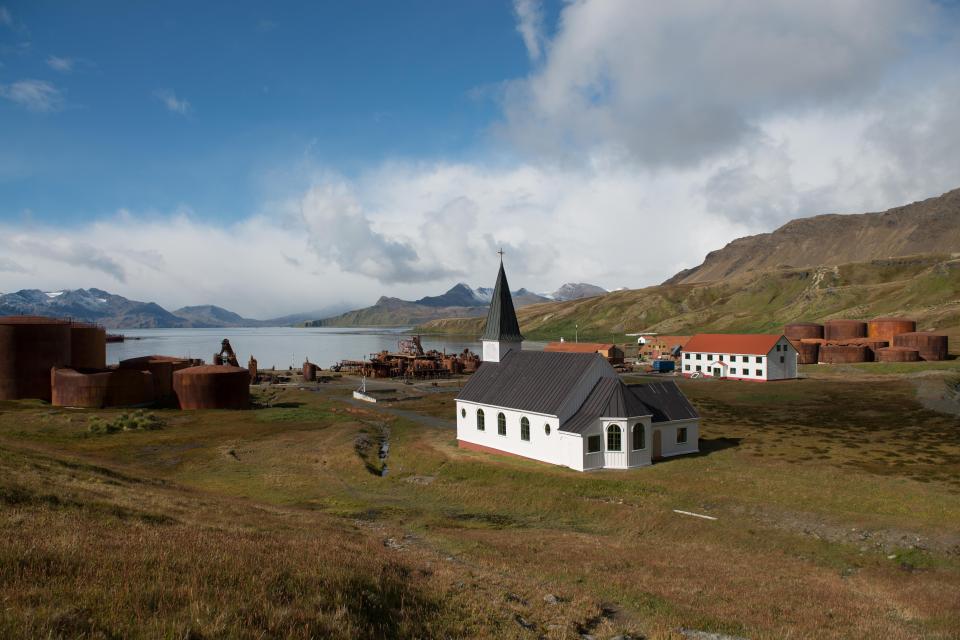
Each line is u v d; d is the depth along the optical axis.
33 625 9.72
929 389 97.31
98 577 12.77
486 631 14.72
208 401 85.94
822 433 66.25
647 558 28.16
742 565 28.05
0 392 81.62
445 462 52.16
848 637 17.45
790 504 38.88
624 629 17.45
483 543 29.59
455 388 118.50
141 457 54.19
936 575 27.91
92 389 79.62
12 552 13.44
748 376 123.12
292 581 14.47
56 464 33.72
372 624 13.12
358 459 53.44
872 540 33.03
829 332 171.50
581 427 47.69
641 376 133.75
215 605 11.86
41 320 85.19
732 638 17.09
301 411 85.62
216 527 23.81
